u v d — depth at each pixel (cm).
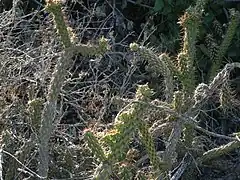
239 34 200
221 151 167
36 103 156
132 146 172
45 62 189
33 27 208
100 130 177
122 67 199
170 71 163
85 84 198
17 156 160
